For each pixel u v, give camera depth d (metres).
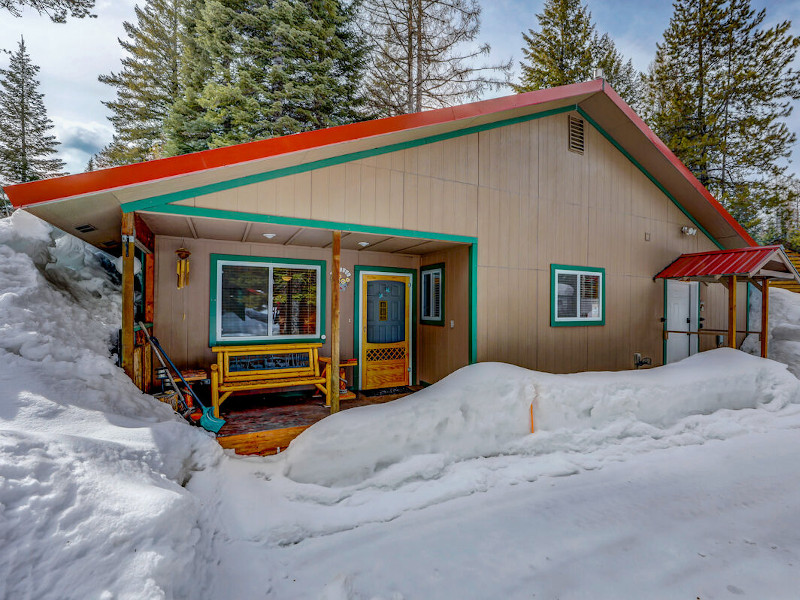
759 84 16.20
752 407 5.71
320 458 3.51
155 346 4.48
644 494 3.49
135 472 2.45
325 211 4.45
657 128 18.52
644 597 2.23
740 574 2.43
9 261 4.75
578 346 6.62
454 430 4.06
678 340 8.04
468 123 5.31
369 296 6.71
